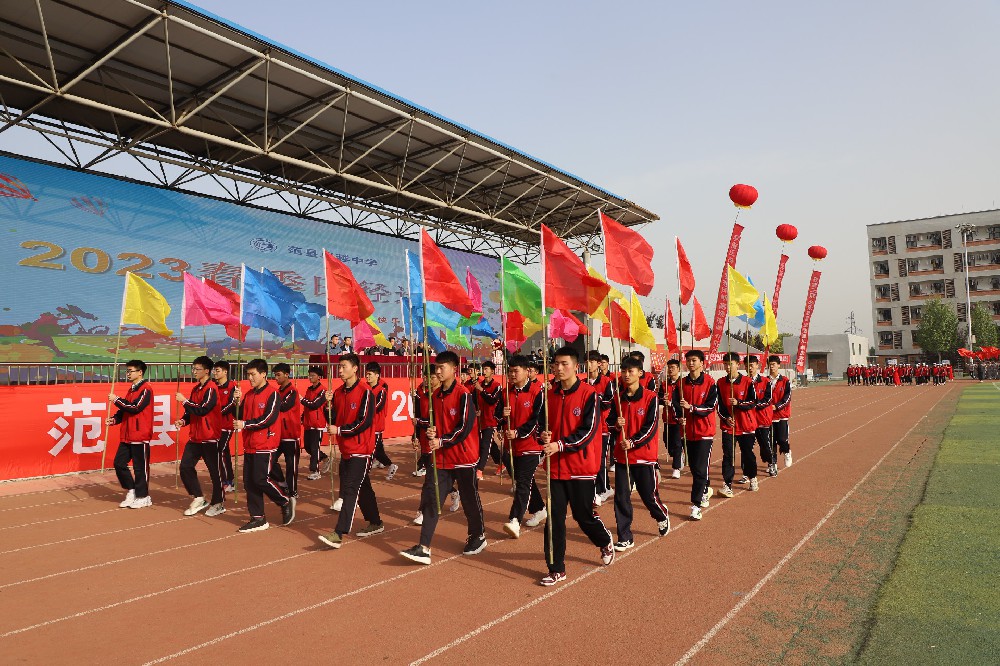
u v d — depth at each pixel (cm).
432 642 411
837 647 386
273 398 739
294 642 417
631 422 651
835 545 596
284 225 1958
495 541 664
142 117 1342
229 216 1823
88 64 1431
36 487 1028
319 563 596
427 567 575
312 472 1105
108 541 696
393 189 1862
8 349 1401
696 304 1161
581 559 588
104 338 1545
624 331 912
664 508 648
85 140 1525
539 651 394
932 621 416
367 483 702
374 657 392
